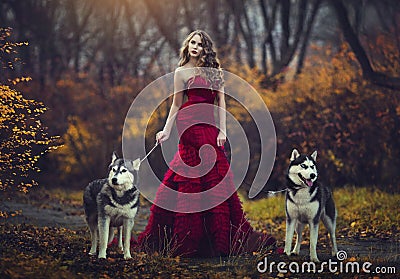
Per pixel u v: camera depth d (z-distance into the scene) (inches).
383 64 629.9
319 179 623.5
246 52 935.7
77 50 941.8
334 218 327.0
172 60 872.9
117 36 943.0
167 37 863.7
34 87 782.5
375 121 594.6
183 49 327.6
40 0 917.2
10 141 333.1
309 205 303.6
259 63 940.6
